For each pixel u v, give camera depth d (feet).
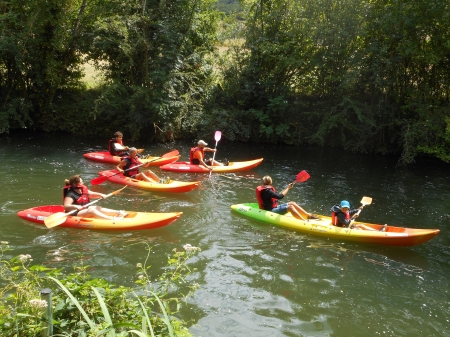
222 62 57.82
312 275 20.29
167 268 20.06
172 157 41.88
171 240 23.49
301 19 52.95
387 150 51.70
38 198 29.32
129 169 34.17
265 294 18.31
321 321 16.48
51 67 51.55
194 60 55.06
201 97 56.08
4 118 49.98
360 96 52.70
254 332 15.53
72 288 11.09
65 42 52.60
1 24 48.01
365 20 50.14
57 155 42.96
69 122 55.26
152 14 52.70
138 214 25.66
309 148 54.44
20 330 9.84
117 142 42.04
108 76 55.83
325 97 55.83
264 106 56.59
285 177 38.99
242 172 40.16
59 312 10.57
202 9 58.80
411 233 23.24
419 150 46.85
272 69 56.39
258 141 56.85
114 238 23.40
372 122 49.06
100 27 48.91
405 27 47.03
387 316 17.04
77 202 25.21
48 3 49.39
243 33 56.24
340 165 45.11
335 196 33.68
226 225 26.23
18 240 22.50
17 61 48.34
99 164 39.91
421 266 21.68
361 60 49.29
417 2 45.57
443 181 39.88
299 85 56.24
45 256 20.80
